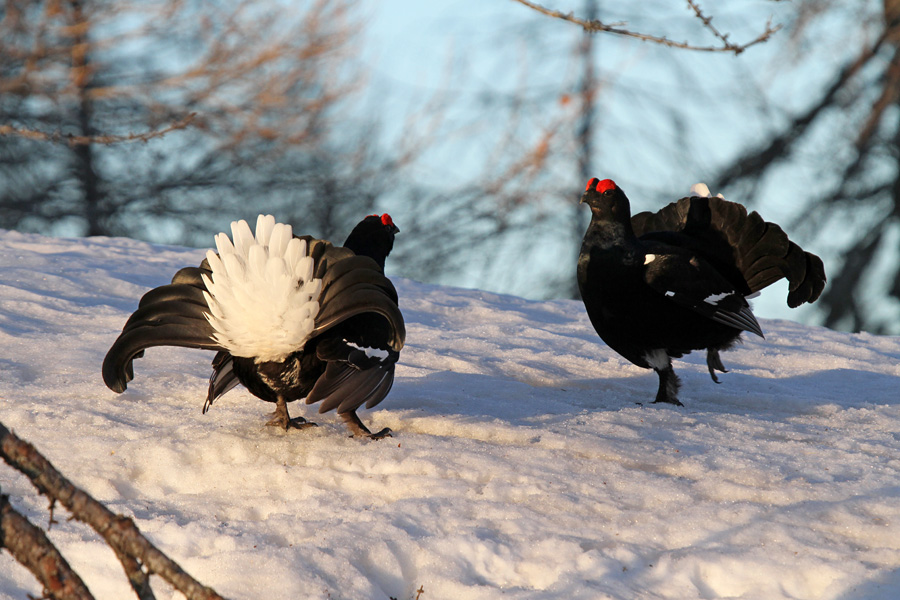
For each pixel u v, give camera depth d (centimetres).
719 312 1022
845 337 1598
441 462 809
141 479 809
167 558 413
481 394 1078
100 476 798
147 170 3653
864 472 800
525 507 724
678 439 898
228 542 675
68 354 1153
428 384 1105
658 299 1018
